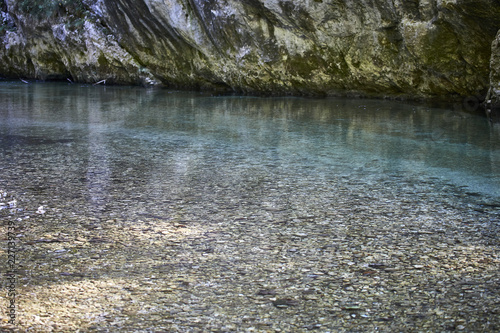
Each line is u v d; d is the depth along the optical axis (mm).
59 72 20250
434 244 3080
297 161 5395
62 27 17828
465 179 4566
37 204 3963
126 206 3908
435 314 2252
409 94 10469
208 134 7094
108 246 3086
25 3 18688
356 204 3918
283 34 11570
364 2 9555
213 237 3238
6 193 4277
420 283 2557
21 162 5441
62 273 2699
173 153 5871
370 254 2941
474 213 3650
